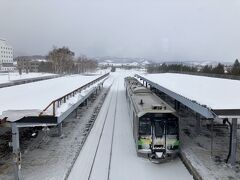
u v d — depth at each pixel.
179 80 31.91
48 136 20.23
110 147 17.94
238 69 51.34
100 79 52.09
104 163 15.12
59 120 12.71
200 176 12.61
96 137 20.36
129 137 20.30
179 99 17.33
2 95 21.20
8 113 12.18
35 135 20.22
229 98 15.38
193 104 14.29
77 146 17.80
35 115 12.27
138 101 19.22
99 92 50.91
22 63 125.56
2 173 13.56
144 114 15.38
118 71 177.62
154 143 15.30
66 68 102.50
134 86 29.70
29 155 16.11
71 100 19.02
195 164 14.09
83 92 25.09
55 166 14.36
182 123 24.14
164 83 27.09
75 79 44.62
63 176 13.12
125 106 35.22
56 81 38.53
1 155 16.20
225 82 27.47
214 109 12.08
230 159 14.07
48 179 12.80
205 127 22.53
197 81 29.77
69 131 21.72
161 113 15.32
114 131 22.16
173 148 15.41
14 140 12.33
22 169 14.00
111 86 67.12
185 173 13.89
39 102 17.08
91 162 15.27
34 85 30.81
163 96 40.03
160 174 13.73
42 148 17.42
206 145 17.53
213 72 58.69
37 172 13.61
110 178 13.20
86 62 137.12
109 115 29.11
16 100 18.14
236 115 12.10
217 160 14.71
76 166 14.70
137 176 13.47
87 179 13.07
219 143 17.97
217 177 12.56
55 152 16.62
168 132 15.36
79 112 30.48
